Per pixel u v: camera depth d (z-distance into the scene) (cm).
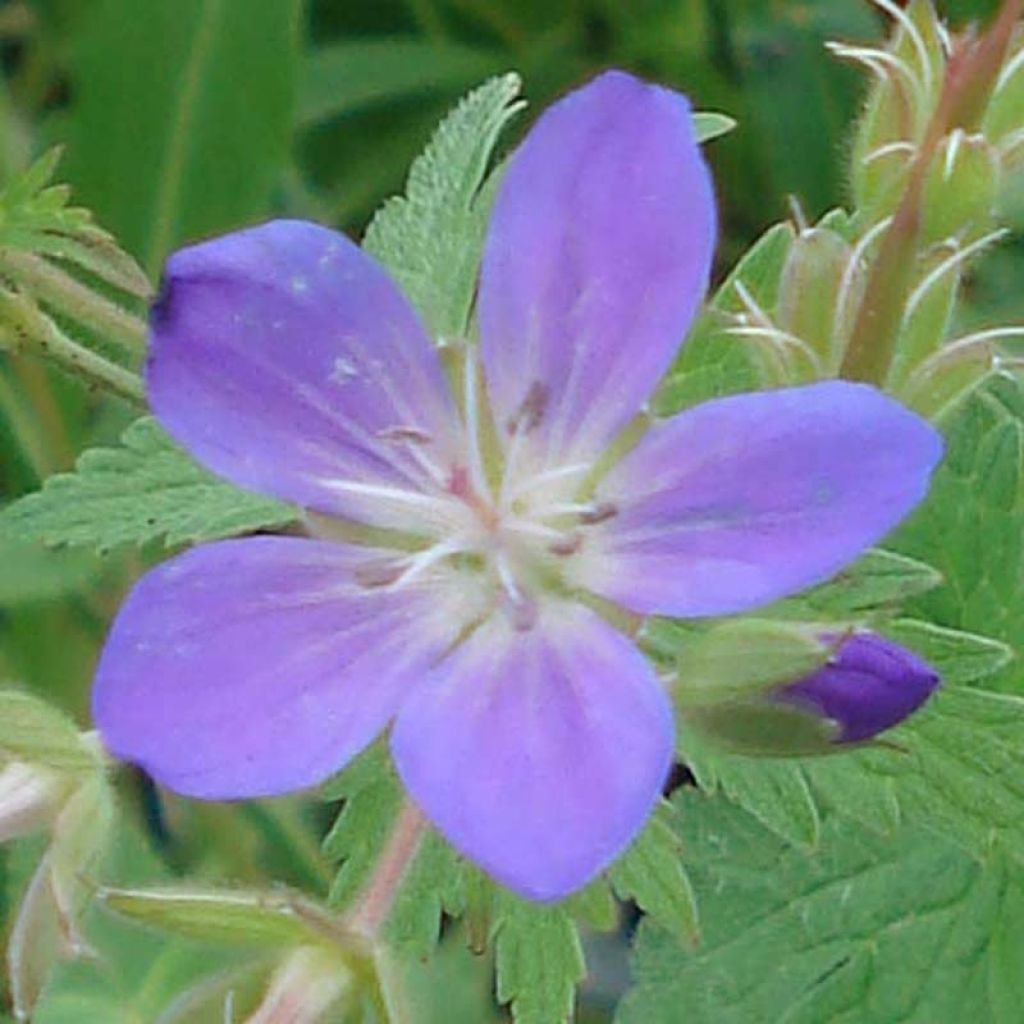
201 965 16
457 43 20
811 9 19
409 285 14
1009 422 15
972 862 15
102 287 16
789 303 13
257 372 12
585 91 12
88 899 13
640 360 12
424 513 12
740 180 19
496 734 12
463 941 16
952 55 13
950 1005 15
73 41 19
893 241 12
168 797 17
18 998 13
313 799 17
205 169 19
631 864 13
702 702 12
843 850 15
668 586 12
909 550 15
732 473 12
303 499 12
